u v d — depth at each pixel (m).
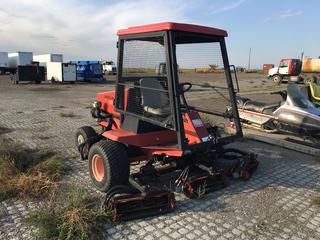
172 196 3.77
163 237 3.29
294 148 6.38
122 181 4.11
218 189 4.43
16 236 3.26
